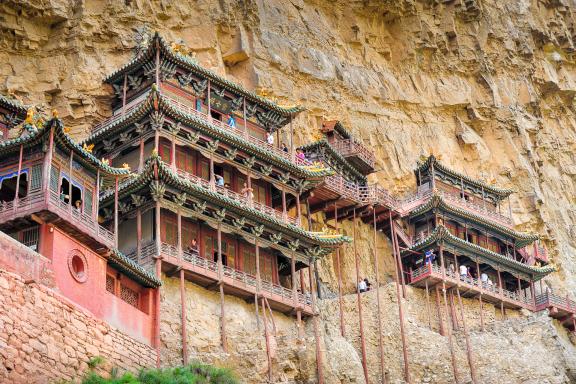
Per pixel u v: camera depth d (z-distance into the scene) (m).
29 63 61.72
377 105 79.00
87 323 40.81
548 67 95.44
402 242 71.81
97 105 61.75
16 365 35.56
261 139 63.78
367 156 72.25
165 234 52.78
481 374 63.53
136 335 45.22
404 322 63.41
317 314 57.09
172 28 68.12
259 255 57.66
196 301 51.84
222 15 70.44
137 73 60.06
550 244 85.56
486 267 74.19
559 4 98.06
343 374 55.19
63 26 63.12
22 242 41.09
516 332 67.25
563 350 66.88
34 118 53.16
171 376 42.78
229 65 71.00
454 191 79.19
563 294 83.06
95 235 42.84
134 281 46.69
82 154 44.34
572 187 93.31
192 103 60.12
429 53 85.12
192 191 53.06
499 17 91.44
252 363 51.19
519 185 85.62
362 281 67.25
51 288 39.38
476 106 86.44
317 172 61.69
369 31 82.31
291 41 74.88
